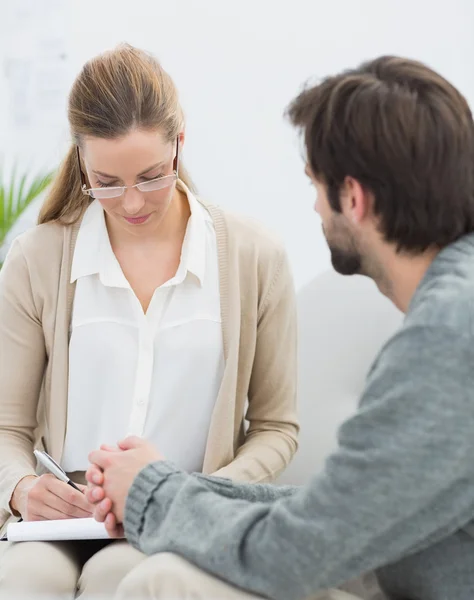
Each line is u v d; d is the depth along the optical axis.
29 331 1.87
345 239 1.24
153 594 1.19
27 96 3.56
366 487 1.11
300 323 2.15
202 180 3.48
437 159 1.15
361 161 1.17
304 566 1.14
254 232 1.93
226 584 1.20
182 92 3.45
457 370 1.08
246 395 1.92
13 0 3.53
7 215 3.25
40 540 1.54
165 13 3.43
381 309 2.12
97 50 3.49
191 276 1.86
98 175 1.69
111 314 1.84
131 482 1.38
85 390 1.83
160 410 1.82
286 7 3.38
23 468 1.76
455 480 1.11
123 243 1.88
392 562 1.25
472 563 1.17
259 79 3.42
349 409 2.08
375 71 1.20
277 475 1.87
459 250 1.17
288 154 3.43
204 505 1.24
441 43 3.33
